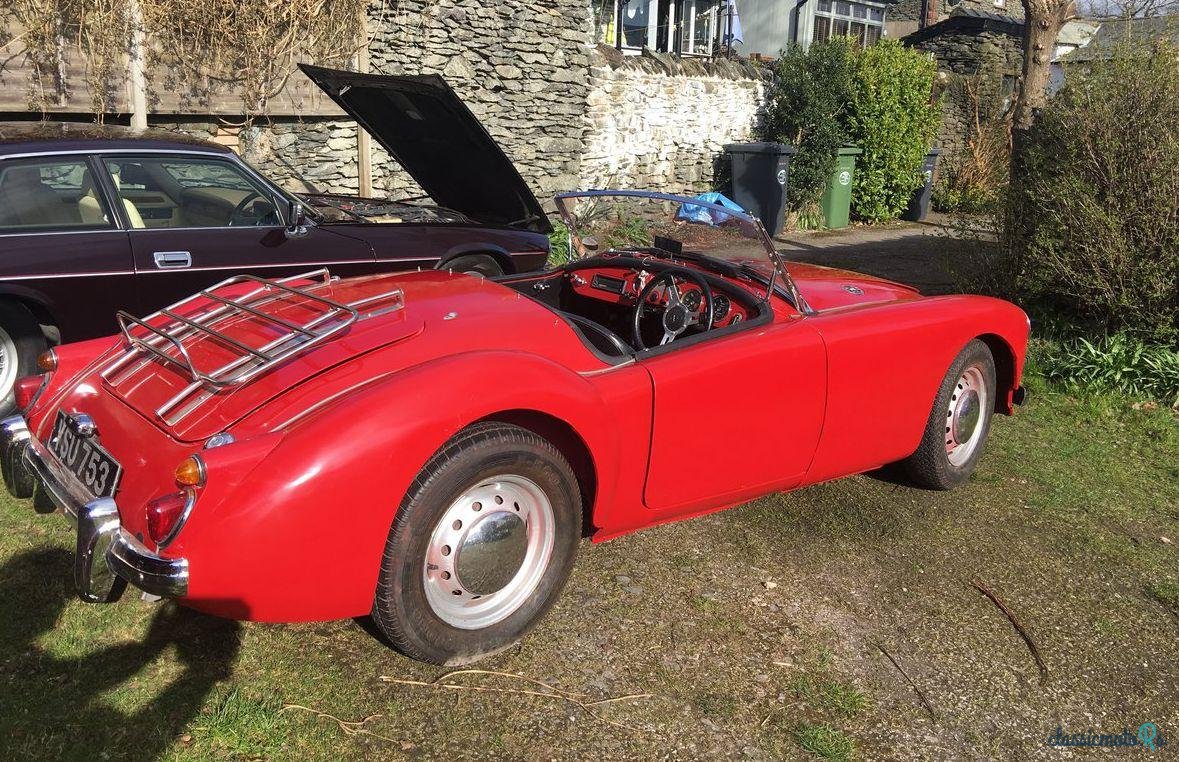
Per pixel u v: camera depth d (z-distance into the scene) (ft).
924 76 49.73
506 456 8.80
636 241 13.62
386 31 31.27
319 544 7.86
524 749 8.20
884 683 9.60
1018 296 23.16
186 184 16.03
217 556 7.55
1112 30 23.90
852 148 46.78
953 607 11.11
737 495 11.69
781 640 10.16
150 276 15.47
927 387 13.10
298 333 9.46
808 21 64.34
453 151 19.71
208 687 8.64
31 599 9.82
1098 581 11.99
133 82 25.11
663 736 8.54
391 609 8.50
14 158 14.35
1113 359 19.90
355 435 7.91
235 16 26.73
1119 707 9.53
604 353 10.64
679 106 42.70
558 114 36.65
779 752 8.48
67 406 9.84
